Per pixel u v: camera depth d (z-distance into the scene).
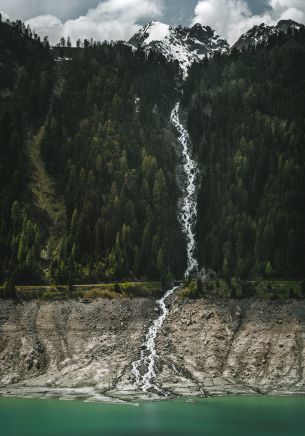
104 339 187.88
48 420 133.88
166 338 189.25
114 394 158.62
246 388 165.12
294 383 166.62
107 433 123.06
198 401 152.25
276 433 123.25
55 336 188.38
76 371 173.25
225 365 177.00
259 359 176.38
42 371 175.88
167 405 148.25
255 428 127.06
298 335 181.50
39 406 147.25
